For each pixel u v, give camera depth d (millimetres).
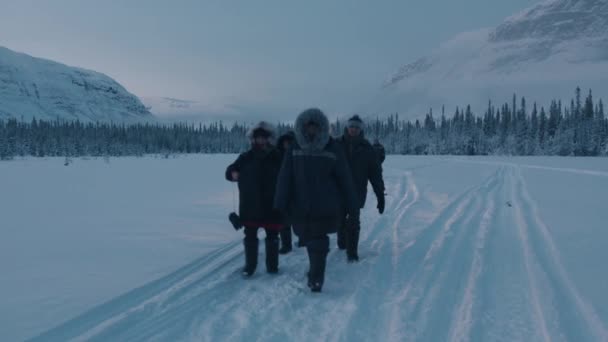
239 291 4539
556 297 4227
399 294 4445
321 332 3545
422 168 31391
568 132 98500
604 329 3475
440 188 15438
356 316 3865
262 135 5031
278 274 5168
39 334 3377
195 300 4250
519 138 107688
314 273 4488
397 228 7953
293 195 4582
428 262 5625
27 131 103062
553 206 10602
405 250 6293
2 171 27781
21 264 5375
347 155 5855
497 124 124438
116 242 6711
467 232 7500
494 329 3604
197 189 15719
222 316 3867
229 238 7066
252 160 5066
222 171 28172
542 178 20938
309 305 4145
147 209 10453
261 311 3990
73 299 4133
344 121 5926
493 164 39781
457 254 6000
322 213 4457
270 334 3504
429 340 3412
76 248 6297
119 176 22969
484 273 5105
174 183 18422
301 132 4473
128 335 3473
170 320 3766
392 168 31297
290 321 3764
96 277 4844
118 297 4199
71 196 13359
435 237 7141
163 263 5461
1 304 3994
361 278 4996
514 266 5371
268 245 5172
